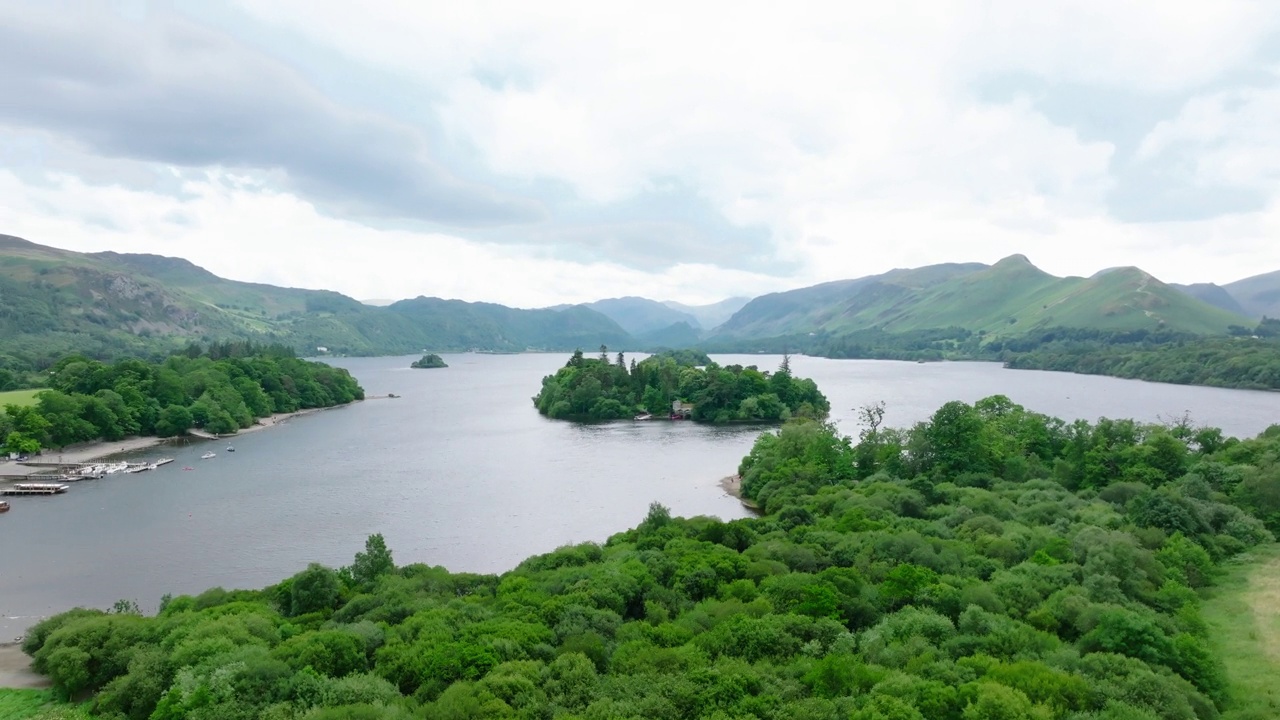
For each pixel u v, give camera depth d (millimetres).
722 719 38188
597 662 49781
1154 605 56188
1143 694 38875
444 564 92375
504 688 42750
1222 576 64562
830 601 55500
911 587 58000
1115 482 97875
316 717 39250
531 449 181875
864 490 99250
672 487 136125
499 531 106875
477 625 53688
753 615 55500
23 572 89625
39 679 56250
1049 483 100438
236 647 50375
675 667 46312
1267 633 52125
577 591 61750
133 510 119125
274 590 71750
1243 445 103812
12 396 193625
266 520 112750
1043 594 57500
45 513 117438
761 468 130250
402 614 60438
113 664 52719
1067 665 43188
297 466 158250
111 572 89688
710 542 77562
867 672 42688
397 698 43844
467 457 169875
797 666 45625
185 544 100625
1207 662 44531
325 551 97625
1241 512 78500
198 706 43062
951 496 95312
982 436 113688
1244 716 41031
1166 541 68812
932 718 37156
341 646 49969
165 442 191500
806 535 77375
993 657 44531
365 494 130375
